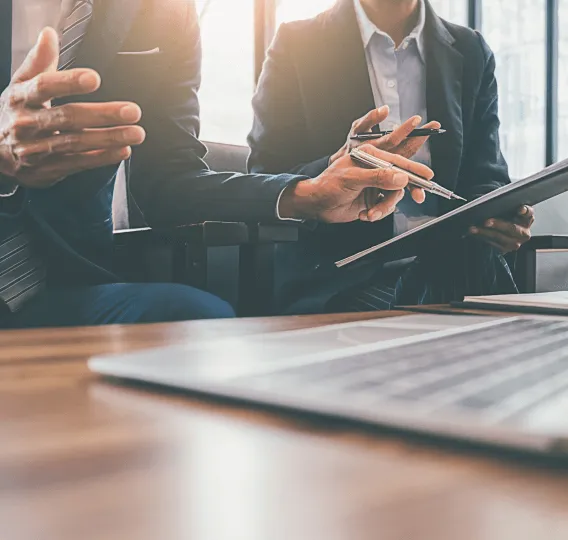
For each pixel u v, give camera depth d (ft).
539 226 10.75
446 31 5.04
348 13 4.89
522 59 13.16
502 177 5.07
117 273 3.61
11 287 2.77
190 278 3.15
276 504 0.39
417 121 2.88
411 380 0.66
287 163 4.97
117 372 0.80
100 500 0.39
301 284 4.46
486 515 0.38
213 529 0.35
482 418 0.50
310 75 4.87
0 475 0.44
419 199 2.96
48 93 1.90
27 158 2.10
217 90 8.80
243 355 0.89
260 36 8.79
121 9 3.21
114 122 1.98
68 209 3.23
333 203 3.00
